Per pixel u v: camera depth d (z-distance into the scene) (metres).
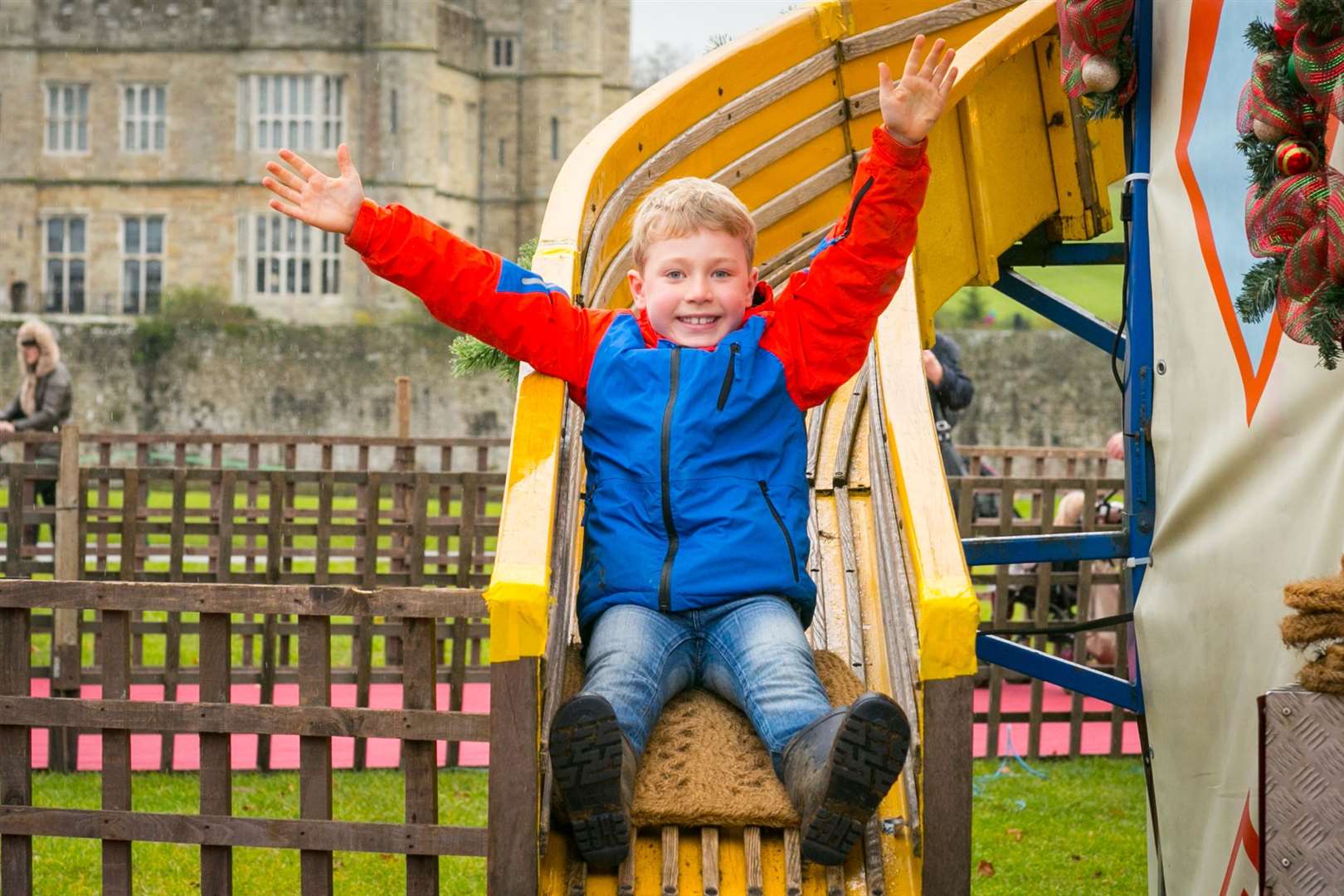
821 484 6.78
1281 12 4.93
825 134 8.96
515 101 88.44
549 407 5.05
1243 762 6.04
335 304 79.56
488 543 17.67
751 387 5.04
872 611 5.89
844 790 4.27
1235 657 6.17
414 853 4.99
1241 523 6.15
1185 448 6.75
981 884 8.67
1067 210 9.34
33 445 16.91
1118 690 7.73
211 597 5.10
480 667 13.23
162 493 41.00
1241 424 6.14
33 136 80.06
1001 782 11.30
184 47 80.56
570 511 5.65
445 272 5.10
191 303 77.38
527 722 4.32
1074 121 9.26
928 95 4.87
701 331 5.18
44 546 14.24
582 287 6.30
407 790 5.02
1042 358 71.25
